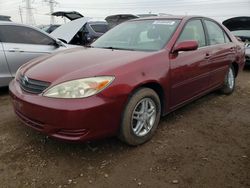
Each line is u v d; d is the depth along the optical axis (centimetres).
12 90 335
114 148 330
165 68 347
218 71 480
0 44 539
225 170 290
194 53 402
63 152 320
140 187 263
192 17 436
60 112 273
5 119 416
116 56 336
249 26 904
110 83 288
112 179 274
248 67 895
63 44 635
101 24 1012
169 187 263
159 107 353
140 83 312
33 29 592
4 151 323
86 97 276
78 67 307
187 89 400
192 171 288
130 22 460
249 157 316
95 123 282
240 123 412
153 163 301
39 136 357
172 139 355
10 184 267
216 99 525
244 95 560
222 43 500
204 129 387
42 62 348
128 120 311
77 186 264
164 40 378
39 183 268
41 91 294
